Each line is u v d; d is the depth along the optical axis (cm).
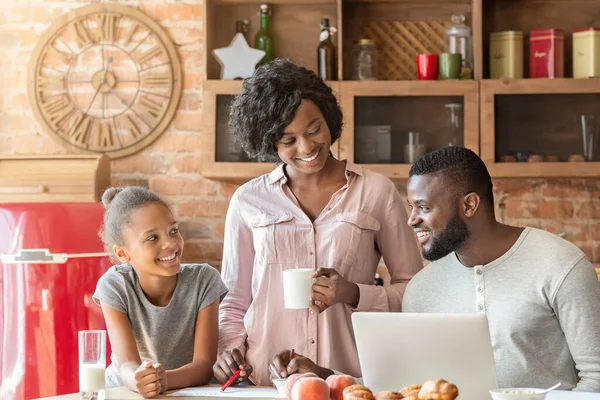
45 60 489
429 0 473
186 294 259
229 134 452
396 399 170
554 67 449
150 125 483
